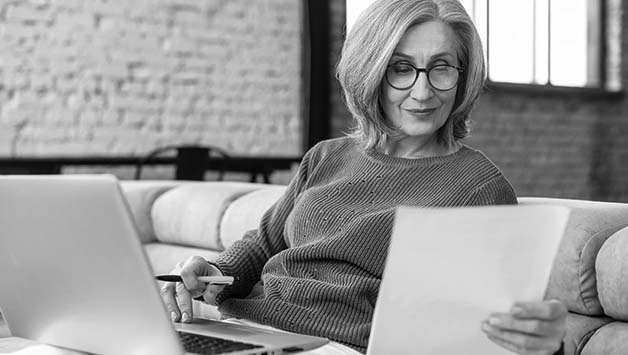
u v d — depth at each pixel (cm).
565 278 155
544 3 769
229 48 611
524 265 108
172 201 268
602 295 149
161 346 115
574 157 783
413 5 157
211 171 538
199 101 600
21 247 125
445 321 112
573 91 776
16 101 533
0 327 198
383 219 153
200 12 597
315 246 157
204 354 119
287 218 175
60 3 546
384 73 160
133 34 573
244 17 615
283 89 634
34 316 133
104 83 564
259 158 548
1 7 526
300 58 640
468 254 107
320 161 175
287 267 162
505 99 735
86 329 125
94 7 558
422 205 154
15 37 532
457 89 164
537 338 112
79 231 115
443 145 166
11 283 133
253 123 623
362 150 169
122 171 563
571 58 788
